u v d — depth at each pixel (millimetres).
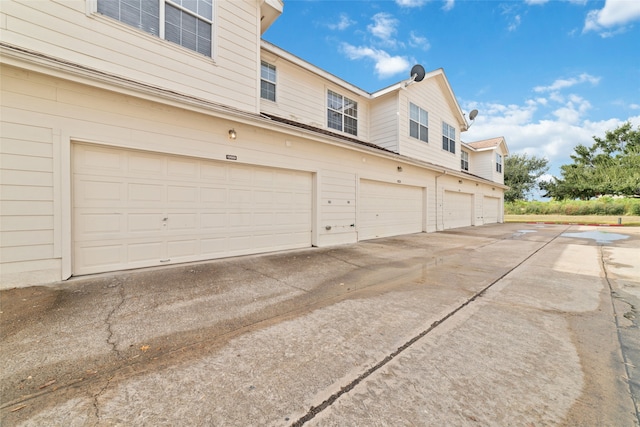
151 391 1761
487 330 2688
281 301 3480
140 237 4730
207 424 1490
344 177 8141
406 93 11008
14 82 3576
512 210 25719
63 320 2795
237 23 6066
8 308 3049
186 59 5344
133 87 4289
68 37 4172
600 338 2545
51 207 3840
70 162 4004
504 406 1650
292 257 6109
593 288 4090
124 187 4555
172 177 5051
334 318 2959
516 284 4281
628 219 18891
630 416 1571
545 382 1890
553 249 7598
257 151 6102
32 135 3699
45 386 1793
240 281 4289
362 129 11328
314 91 9516
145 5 4910
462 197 15172
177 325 2754
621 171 21500
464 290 3965
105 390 1765
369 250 7184
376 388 1809
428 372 1991
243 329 2686
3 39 3688
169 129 4887
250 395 1731
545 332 2656
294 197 7008
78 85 4023
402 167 10492
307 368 2033
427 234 11102
